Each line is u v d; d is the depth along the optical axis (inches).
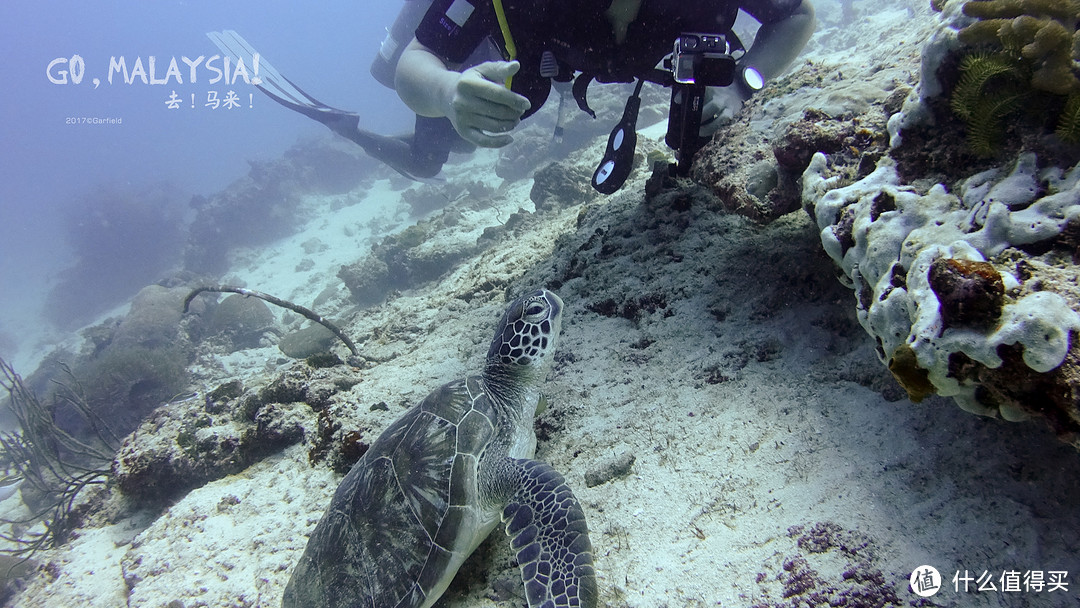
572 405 29.3
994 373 15.8
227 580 28.8
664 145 74.1
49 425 62.2
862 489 20.8
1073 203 17.0
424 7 90.9
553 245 51.6
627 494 24.1
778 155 28.5
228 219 190.5
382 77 109.0
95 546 37.9
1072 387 14.0
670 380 28.3
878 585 18.5
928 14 84.3
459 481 23.5
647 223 39.9
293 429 37.5
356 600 22.6
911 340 17.4
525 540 21.8
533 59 36.8
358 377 41.2
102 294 211.3
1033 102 18.8
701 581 20.4
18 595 47.4
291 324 111.9
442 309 48.6
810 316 27.9
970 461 20.1
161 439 39.4
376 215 175.5
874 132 25.3
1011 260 17.0
